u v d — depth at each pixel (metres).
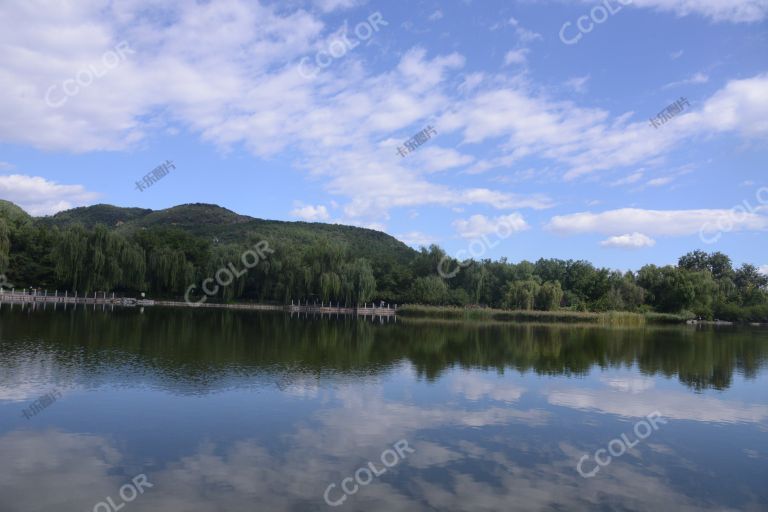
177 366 26.38
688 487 13.42
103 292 84.69
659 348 45.47
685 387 26.36
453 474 13.59
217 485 12.34
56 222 157.88
